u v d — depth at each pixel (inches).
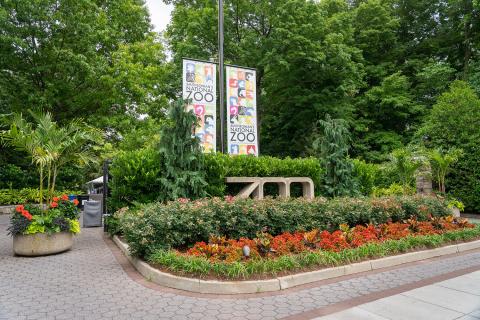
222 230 263.6
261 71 840.3
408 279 219.3
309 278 209.5
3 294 187.8
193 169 348.2
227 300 177.9
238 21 848.3
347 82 809.5
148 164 344.2
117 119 741.3
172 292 189.8
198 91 424.2
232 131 441.7
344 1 992.9
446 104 603.2
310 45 705.0
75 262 259.1
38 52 651.5
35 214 289.4
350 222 320.5
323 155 463.2
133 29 847.1
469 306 170.6
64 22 637.3
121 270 235.5
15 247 279.4
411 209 364.5
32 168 691.4
